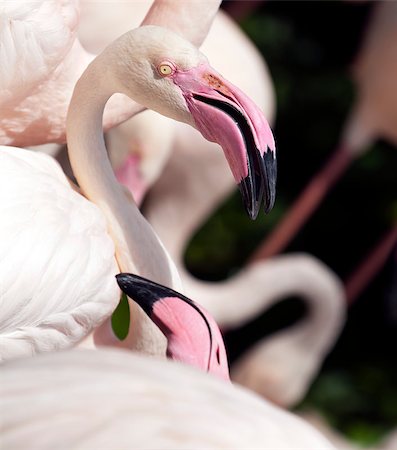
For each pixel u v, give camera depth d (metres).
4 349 4.44
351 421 10.73
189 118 4.57
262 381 10.18
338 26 11.85
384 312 11.55
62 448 2.84
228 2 10.49
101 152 4.84
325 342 10.38
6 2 4.66
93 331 4.80
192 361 4.07
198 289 9.52
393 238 11.02
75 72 5.01
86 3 6.73
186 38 5.17
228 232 11.14
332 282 10.35
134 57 4.59
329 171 10.81
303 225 11.76
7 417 2.92
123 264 4.82
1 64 4.72
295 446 3.01
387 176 11.81
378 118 10.87
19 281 4.34
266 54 11.60
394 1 10.73
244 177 4.48
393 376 11.22
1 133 5.01
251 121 4.46
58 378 3.03
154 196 9.08
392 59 10.67
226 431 2.96
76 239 4.52
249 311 9.91
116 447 2.85
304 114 11.62
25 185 4.47
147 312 4.14
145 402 2.98
